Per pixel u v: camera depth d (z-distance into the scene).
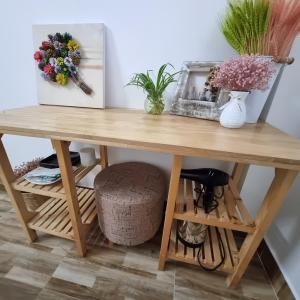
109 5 0.90
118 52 0.98
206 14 0.84
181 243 0.95
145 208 0.89
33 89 1.16
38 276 0.93
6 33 1.05
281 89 0.88
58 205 1.16
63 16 0.96
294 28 0.67
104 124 0.77
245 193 1.10
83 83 1.02
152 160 1.23
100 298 0.85
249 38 0.72
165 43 0.92
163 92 0.94
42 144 1.34
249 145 0.59
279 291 0.88
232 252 0.91
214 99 0.87
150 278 0.94
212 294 0.88
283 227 0.94
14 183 0.92
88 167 1.07
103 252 1.06
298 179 0.87
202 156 0.57
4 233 1.15
